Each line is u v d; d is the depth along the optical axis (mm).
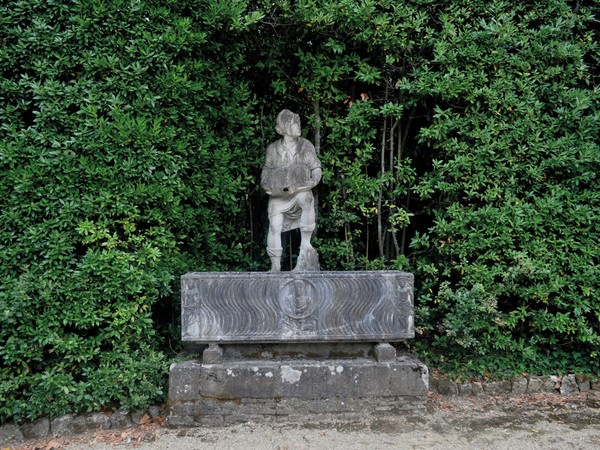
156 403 4344
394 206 5270
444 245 4930
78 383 4031
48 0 3986
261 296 4270
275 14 5152
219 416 4141
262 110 5789
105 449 3730
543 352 5027
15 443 3828
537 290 4660
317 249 5387
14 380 3857
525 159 4859
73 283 3969
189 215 4652
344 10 4738
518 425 4086
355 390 4211
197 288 4234
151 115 4270
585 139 4789
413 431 3967
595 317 4902
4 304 3713
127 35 4191
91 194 4066
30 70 4082
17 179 3838
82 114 4043
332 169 5375
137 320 4152
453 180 5055
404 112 5465
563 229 4766
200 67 4582
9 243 3934
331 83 5266
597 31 5176
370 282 4324
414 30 5008
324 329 4289
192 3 4531
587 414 4297
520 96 4840
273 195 4770
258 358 4395
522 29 4938
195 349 4648
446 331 4723
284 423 4129
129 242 4211
